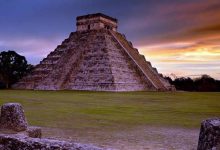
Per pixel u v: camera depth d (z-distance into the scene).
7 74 96.00
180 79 115.69
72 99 44.84
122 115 27.25
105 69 75.50
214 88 111.19
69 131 18.36
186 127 20.88
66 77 80.44
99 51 80.88
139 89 77.81
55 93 60.94
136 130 19.39
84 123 21.89
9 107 13.18
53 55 90.12
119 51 85.25
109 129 19.56
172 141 16.11
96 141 15.64
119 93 62.34
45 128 19.22
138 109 32.69
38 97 47.94
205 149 5.49
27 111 28.59
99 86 73.69
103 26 93.25
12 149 6.36
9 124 13.02
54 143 6.05
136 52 93.50
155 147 14.59
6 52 96.94
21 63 99.25
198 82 113.75
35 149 6.10
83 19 94.19
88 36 88.12
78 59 82.94
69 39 93.50
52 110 29.95
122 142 15.55
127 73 78.88
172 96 56.09
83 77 78.19
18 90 75.56
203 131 5.68
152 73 87.94
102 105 36.44
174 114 28.66
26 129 13.27
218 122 5.50
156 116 26.92
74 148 5.80
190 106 37.00
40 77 84.50
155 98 49.81
